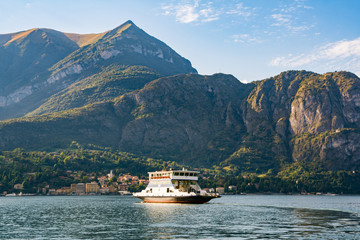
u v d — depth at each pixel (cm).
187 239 9756
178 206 19462
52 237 10256
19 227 12244
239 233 10594
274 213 16438
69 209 19925
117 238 10019
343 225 12162
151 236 10244
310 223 12694
